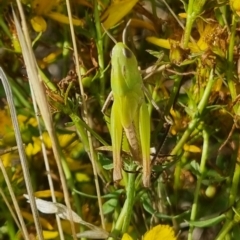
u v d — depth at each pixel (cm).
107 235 23
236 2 23
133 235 26
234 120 24
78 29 25
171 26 26
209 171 27
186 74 23
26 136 28
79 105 24
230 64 24
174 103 25
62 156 26
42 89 20
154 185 27
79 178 28
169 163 24
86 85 25
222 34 24
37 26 25
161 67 23
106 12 25
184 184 28
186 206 28
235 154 26
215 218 25
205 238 29
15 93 29
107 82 27
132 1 25
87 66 26
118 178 21
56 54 29
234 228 25
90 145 23
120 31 28
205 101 24
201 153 27
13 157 28
